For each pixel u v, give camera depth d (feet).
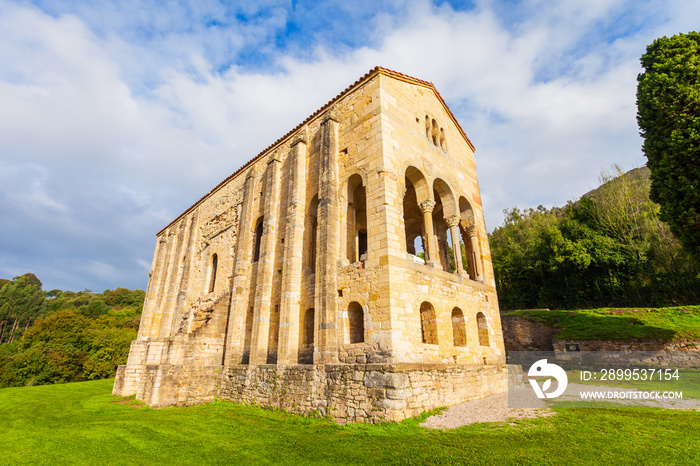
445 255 82.89
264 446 36.14
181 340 66.39
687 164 57.00
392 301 46.55
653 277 109.19
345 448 33.42
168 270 111.24
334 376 46.98
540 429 35.96
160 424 47.32
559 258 120.06
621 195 130.21
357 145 59.67
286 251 62.69
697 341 74.74
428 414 42.98
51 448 38.40
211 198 104.42
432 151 67.62
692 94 57.16
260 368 59.11
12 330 289.33
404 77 64.80
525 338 104.68
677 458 26.78
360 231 85.97
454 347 55.47
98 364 159.22
